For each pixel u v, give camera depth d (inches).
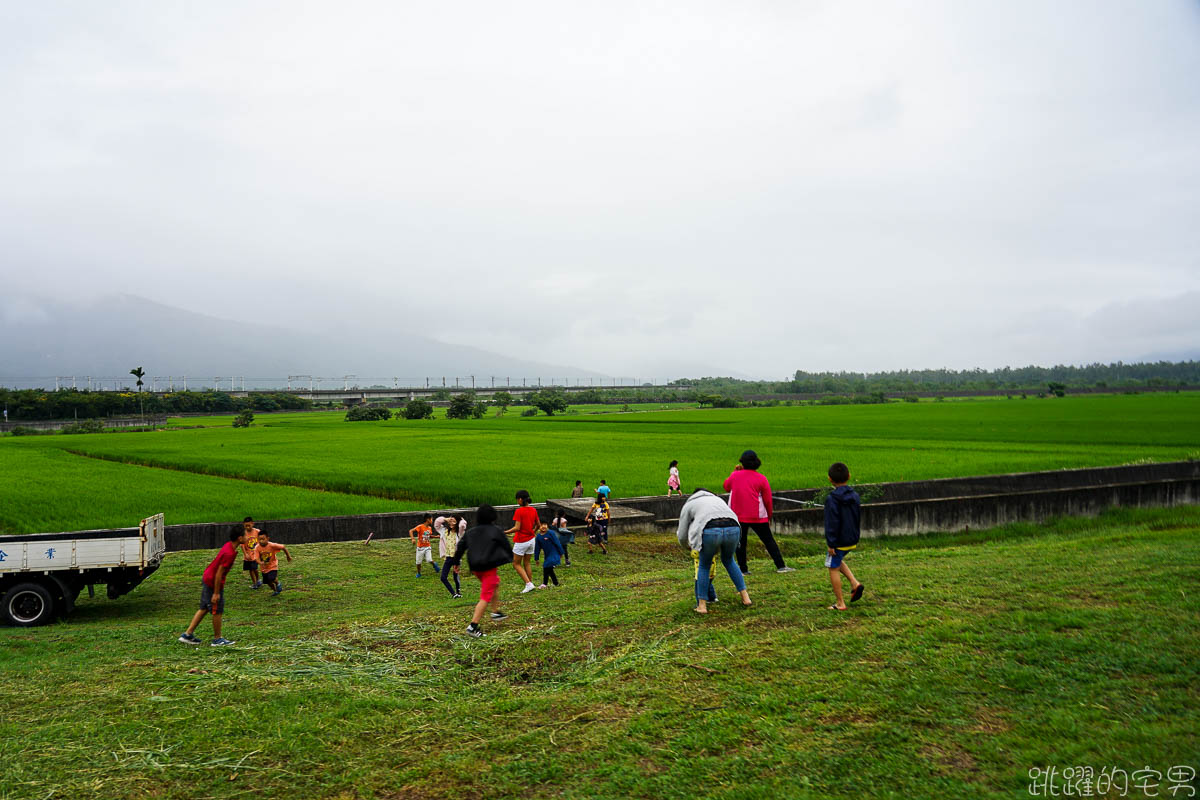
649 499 935.7
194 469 1603.1
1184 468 1232.8
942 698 238.2
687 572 499.5
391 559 731.4
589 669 300.5
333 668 332.8
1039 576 368.8
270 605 558.6
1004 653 265.6
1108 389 7770.7
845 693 247.6
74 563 527.5
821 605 343.3
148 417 4414.4
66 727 271.7
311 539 838.5
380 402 6983.3
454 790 213.8
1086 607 306.5
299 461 1638.8
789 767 209.2
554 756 228.8
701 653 296.8
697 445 1943.9
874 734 221.6
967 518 922.7
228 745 251.4
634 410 5575.8
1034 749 204.5
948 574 389.1
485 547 371.2
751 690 259.1
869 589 362.6
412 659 340.2
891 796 190.5
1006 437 1953.7
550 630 355.6
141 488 1239.5
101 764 240.5
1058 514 964.0
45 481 1368.1
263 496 1116.5
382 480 1221.7
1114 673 244.1
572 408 6235.2
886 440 1962.4
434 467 1451.8
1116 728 210.7
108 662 366.3
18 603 507.8
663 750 225.9
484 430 2947.8
